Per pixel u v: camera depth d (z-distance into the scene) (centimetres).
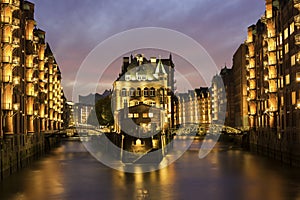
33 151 8131
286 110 6819
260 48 9269
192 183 5028
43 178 5434
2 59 5891
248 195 4262
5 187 4772
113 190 4603
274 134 7662
